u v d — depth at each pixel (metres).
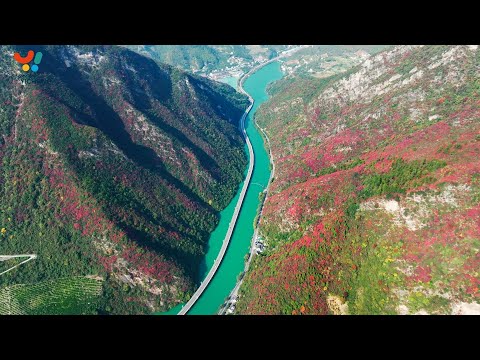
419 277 156.62
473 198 161.75
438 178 175.75
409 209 174.38
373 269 169.00
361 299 165.88
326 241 189.50
